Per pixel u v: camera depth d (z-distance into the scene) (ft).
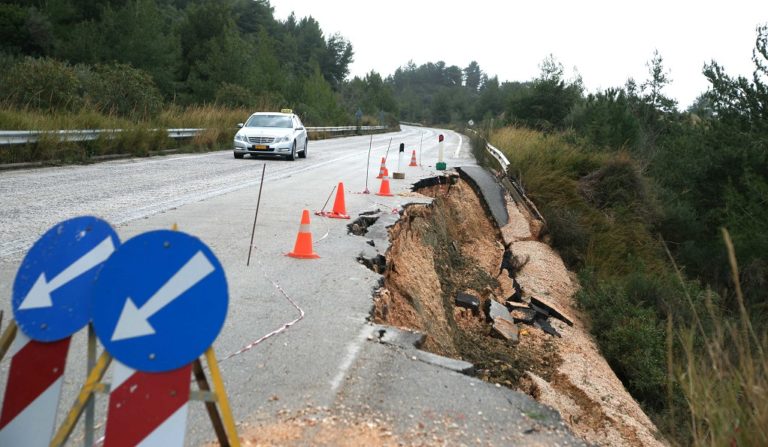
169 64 130.72
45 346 9.91
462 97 447.42
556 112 118.52
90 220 10.25
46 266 9.96
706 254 55.77
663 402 28.96
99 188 41.09
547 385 25.04
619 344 32.55
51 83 64.80
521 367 27.22
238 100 123.75
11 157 49.83
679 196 68.03
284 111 78.28
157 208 34.50
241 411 12.67
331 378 14.33
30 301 9.91
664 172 74.02
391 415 12.89
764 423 10.25
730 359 12.37
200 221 31.48
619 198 61.62
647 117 107.96
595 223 56.75
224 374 14.32
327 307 19.34
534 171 62.44
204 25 150.71
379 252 27.37
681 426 22.76
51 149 53.06
